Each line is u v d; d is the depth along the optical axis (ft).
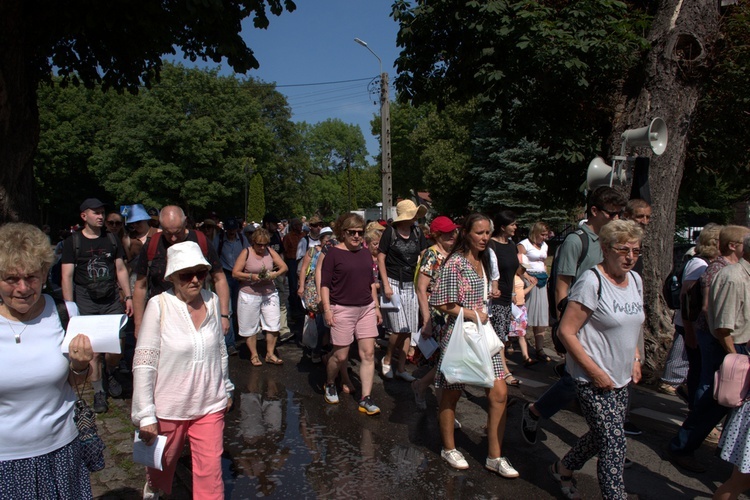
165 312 9.75
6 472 6.95
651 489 12.05
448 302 12.34
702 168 34.81
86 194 154.30
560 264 13.09
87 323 7.55
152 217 28.17
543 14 24.75
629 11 28.68
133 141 127.34
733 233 12.91
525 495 11.69
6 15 19.13
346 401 18.01
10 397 6.93
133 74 31.48
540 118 30.19
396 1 30.22
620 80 25.89
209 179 136.05
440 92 32.09
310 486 12.14
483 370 11.85
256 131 142.82
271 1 26.94
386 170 58.80
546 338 27.09
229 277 26.45
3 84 19.34
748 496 12.10
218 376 10.23
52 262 7.16
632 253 10.02
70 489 7.48
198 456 9.96
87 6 23.66
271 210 179.63
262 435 15.14
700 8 21.07
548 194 43.21
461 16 26.68
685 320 14.20
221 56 29.89
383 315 20.03
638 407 17.24
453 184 105.40
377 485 12.15
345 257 16.89
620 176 19.11
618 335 10.05
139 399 9.31
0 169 19.84
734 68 26.68
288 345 26.43
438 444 14.44
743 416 9.64
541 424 15.76
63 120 142.20
